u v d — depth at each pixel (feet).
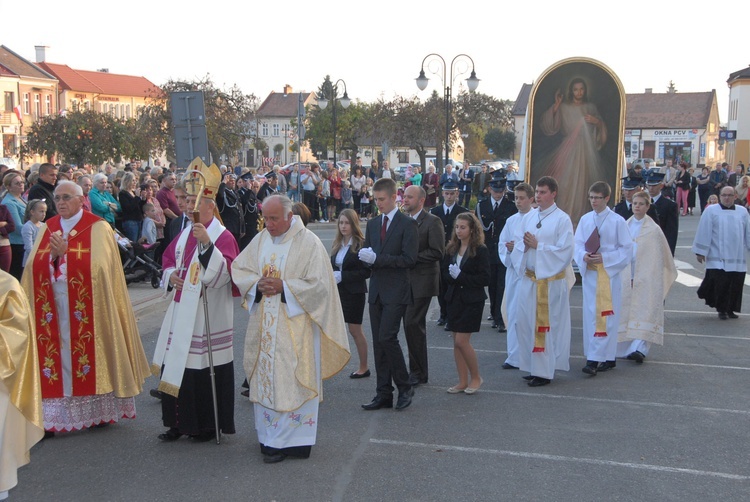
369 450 19.65
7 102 180.65
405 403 23.07
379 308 23.11
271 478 17.75
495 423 21.90
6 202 34.68
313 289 18.60
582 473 18.24
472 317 24.34
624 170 46.52
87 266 20.47
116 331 20.72
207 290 19.69
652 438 20.74
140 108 113.50
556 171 45.60
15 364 14.75
